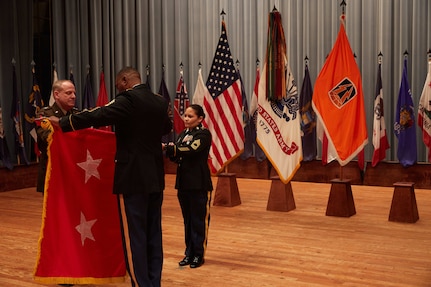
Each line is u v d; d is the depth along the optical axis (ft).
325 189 28.60
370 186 29.40
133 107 10.85
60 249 12.11
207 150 14.35
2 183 30.14
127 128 11.00
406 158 28.37
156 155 11.34
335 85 21.72
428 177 27.96
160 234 11.74
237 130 23.66
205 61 36.24
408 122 28.17
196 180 14.03
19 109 32.35
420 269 14.21
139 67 38.17
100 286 13.41
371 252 16.01
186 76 37.17
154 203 11.58
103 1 38.19
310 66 32.73
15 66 33.50
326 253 15.97
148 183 10.98
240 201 24.56
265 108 22.21
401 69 30.45
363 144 21.59
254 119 32.42
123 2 38.32
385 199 25.27
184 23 37.01
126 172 10.91
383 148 29.35
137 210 11.00
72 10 37.11
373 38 31.12
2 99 33.14
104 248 12.25
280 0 33.35
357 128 21.68
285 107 22.20
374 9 31.07
